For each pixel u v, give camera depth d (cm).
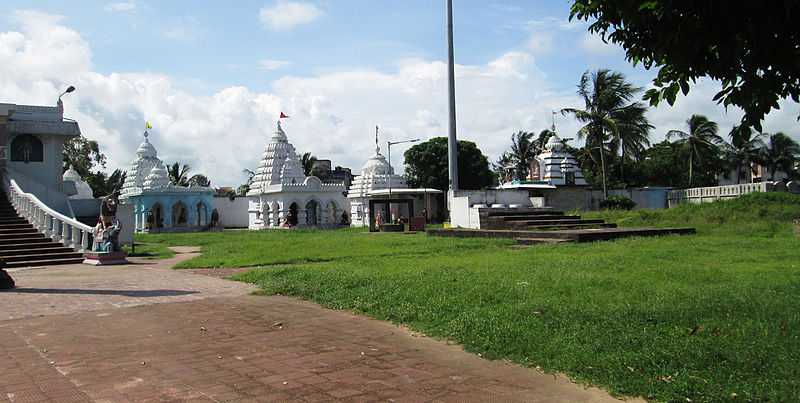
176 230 5153
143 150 6712
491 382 553
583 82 4378
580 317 720
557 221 2616
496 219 2683
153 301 1027
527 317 736
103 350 684
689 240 1903
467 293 899
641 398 500
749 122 554
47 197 2594
